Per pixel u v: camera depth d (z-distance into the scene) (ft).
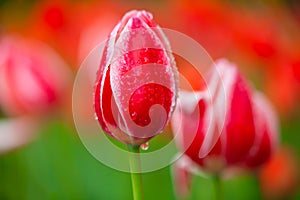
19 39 3.40
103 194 2.93
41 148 3.08
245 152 1.88
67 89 2.90
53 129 3.01
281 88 3.02
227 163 1.89
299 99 3.06
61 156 2.92
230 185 2.80
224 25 3.09
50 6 3.11
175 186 2.05
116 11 3.16
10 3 3.83
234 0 3.38
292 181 2.83
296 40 3.13
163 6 3.29
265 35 3.01
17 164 3.09
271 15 3.27
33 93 2.77
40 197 3.01
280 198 2.82
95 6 3.16
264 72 3.06
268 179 2.77
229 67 1.87
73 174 2.91
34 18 3.42
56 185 2.93
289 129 3.07
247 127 1.86
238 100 1.86
